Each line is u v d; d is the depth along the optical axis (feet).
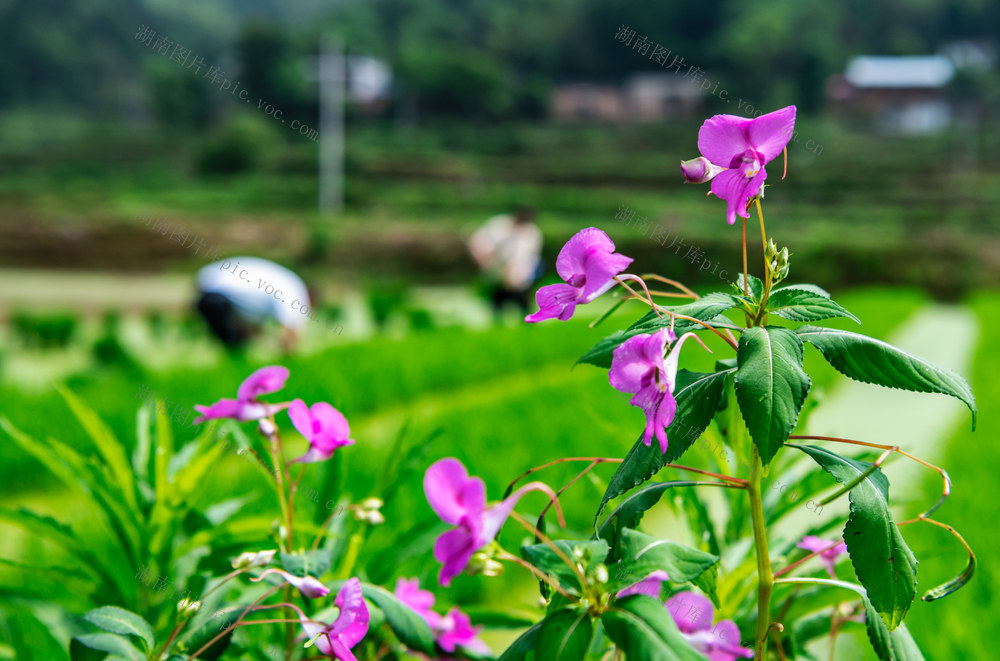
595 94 296.30
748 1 286.25
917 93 308.81
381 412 27.63
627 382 4.42
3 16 319.68
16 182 217.77
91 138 266.57
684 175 4.58
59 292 82.84
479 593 11.80
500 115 296.51
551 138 256.52
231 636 5.26
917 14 347.97
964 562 11.76
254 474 14.70
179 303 73.41
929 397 28.99
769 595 4.97
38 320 43.86
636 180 206.18
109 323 44.93
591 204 169.37
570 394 25.02
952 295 98.78
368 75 290.56
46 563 10.87
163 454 7.52
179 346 47.34
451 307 76.79
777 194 190.90
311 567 5.49
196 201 182.39
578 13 310.65
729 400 5.46
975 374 31.78
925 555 7.00
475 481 4.20
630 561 4.44
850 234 132.98
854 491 4.50
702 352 22.72
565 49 312.71
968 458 17.87
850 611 6.31
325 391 24.90
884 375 4.40
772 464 7.13
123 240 111.86
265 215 159.53
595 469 8.80
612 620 4.29
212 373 25.63
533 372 35.91
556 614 4.39
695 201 175.63
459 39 351.05
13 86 321.52
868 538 4.39
